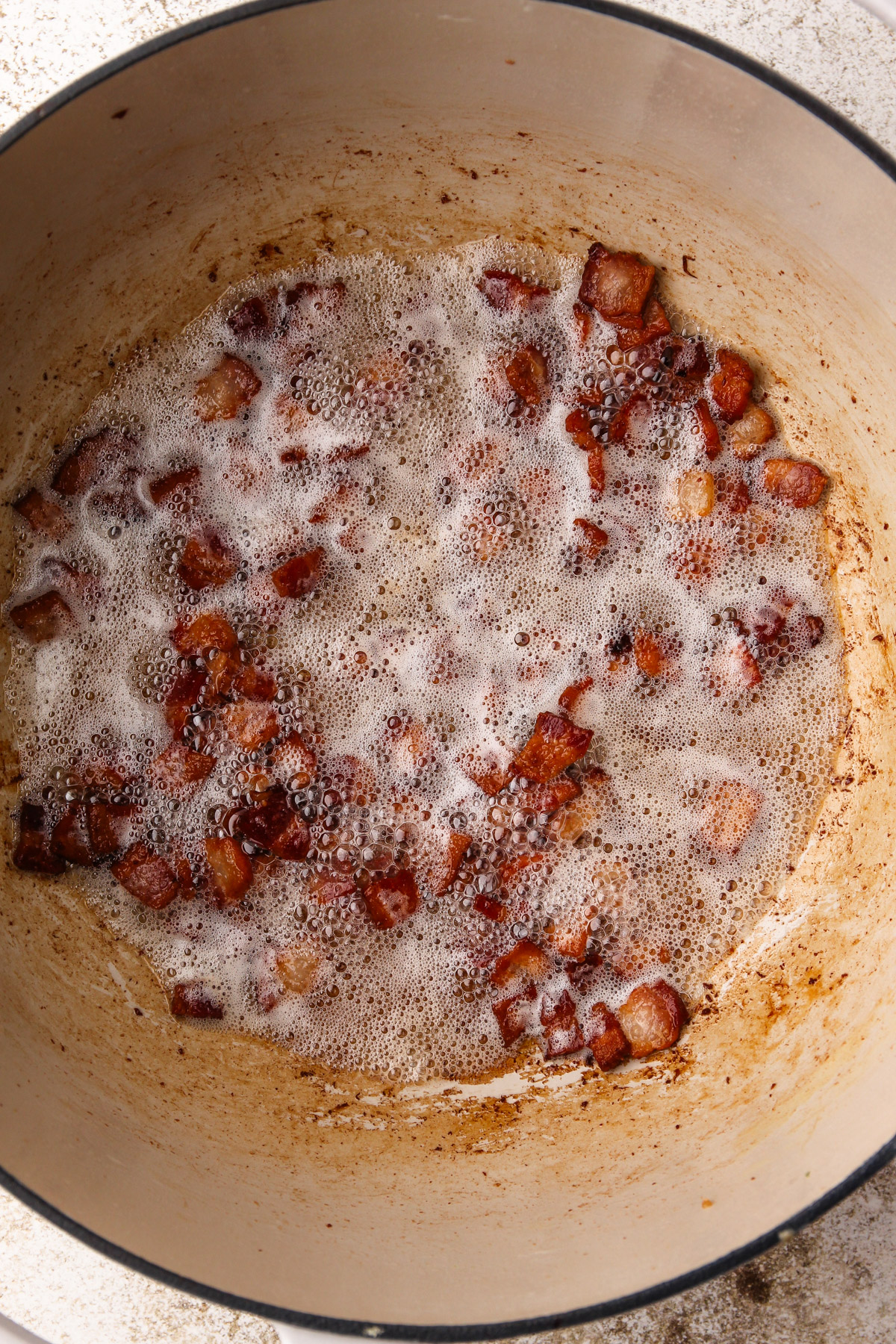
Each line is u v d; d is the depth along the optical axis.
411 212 0.42
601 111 0.39
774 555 0.43
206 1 0.41
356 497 0.44
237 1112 0.41
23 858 0.42
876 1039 0.39
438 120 0.40
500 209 0.42
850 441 0.42
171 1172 0.39
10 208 0.38
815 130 0.38
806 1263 0.41
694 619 0.43
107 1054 0.41
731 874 0.43
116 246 0.40
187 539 0.44
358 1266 0.39
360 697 0.44
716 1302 0.41
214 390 0.43
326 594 0.44
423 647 0.44
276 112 0.39
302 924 0.43
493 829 0.43
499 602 0.44
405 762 0.44
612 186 0.40
